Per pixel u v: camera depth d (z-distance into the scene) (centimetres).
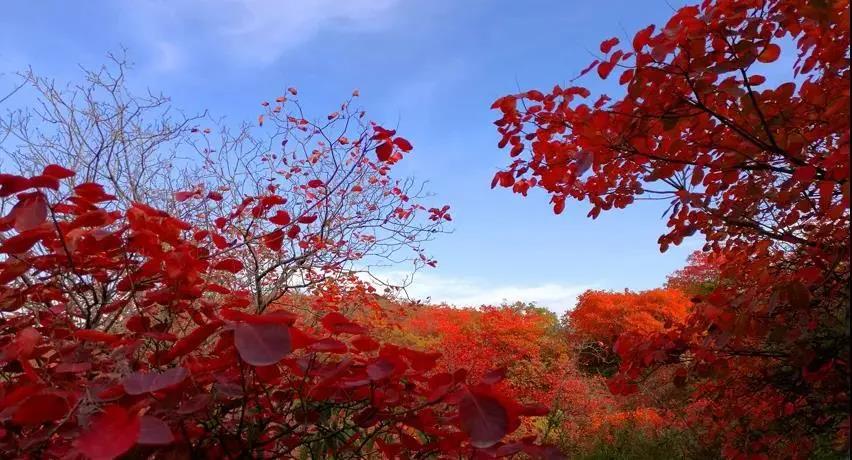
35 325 204
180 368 136
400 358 159
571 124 250
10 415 144
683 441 543
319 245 396
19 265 180
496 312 1012
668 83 219
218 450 185
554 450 154
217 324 136
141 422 116
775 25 224
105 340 163
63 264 188
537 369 873
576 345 1101
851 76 197
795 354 250
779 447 309
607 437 718
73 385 172
